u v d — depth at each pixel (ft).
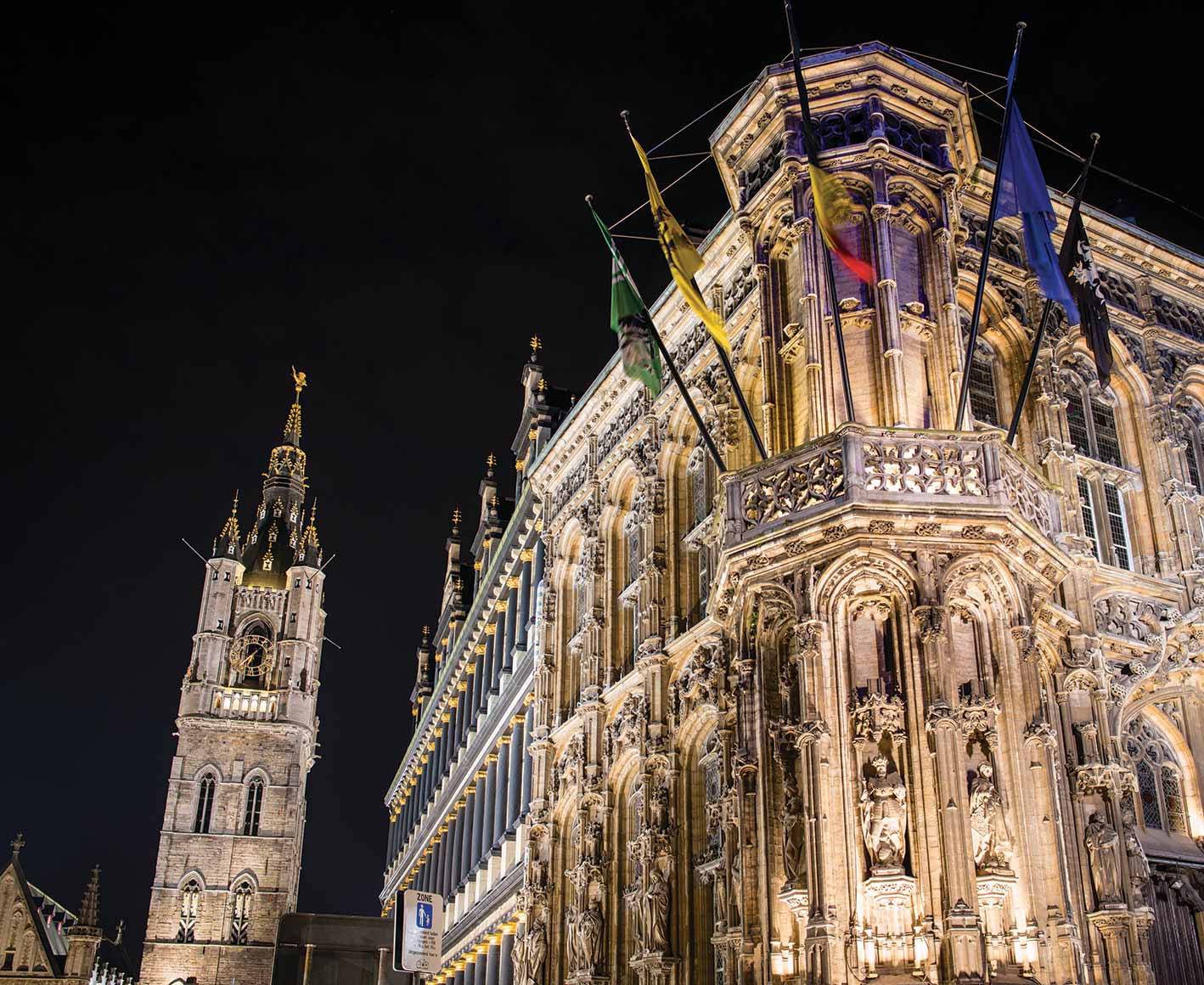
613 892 115.65
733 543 85.15
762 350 97.81
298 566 470.80
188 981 385.70
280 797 430.20
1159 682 95.25
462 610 257.14
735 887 91.56
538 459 155.53
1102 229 109.91
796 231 95.35
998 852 73.46
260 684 451.12
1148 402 107.24
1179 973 86.99
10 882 366.02
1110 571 96.12
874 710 76.43
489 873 172.14
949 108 100.12
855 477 80.07
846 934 71.82
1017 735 76.89
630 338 98.89
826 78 98.99
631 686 118.93
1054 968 71.26
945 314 92.22
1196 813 93.76
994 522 79.56
